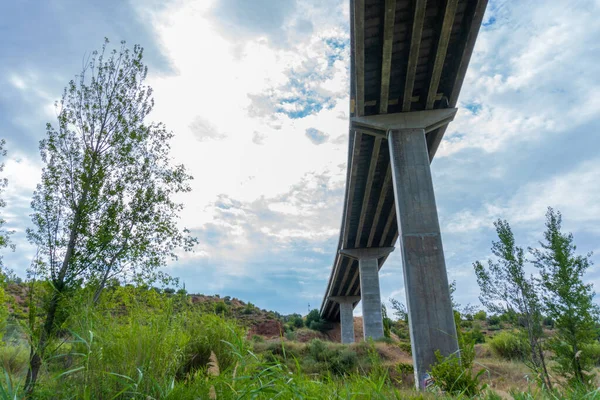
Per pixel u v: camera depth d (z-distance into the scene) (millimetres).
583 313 12852
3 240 9672
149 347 3236
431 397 3721
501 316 15859
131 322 3574
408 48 22016
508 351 19094
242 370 3035
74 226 7090
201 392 2686
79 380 2797
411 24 20469
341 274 62188
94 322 3420
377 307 47469
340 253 52219
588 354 11664
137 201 8820
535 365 12516
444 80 24484
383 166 34625
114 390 2775
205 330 4652
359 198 40625
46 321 4402
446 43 20094
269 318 63750
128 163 8781
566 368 11562
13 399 2326
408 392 3674
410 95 24094
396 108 25750
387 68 21469
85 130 8375
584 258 14188
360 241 51094
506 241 15805
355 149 30844
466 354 5504
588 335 12477
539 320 14289
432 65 22578
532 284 14898
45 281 5715
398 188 23109
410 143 24281
